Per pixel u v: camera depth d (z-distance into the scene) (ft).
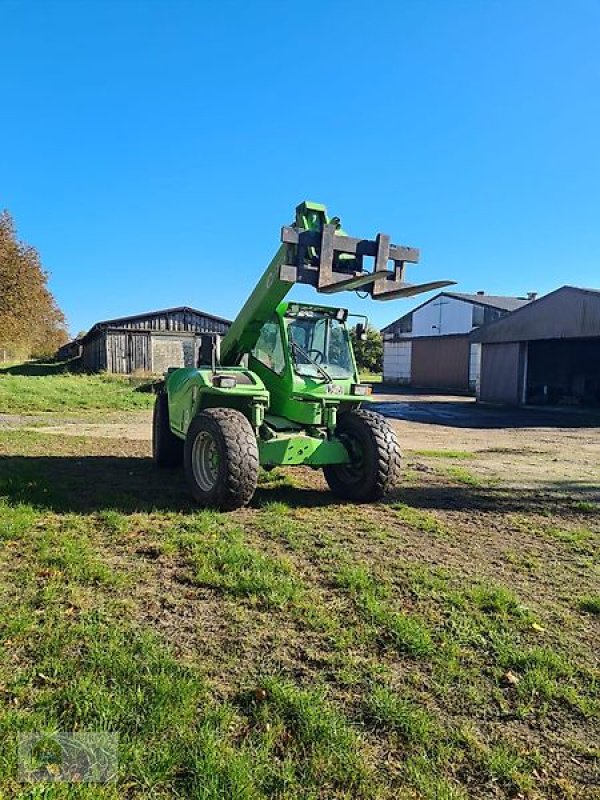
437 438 42.09
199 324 103.19
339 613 10.91
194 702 7.86
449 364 115.24
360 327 21.31
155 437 25.34
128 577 12.18
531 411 67.36
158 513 17.33
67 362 136.46
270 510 18.16
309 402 19.33
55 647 9.09
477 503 20.61
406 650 9.62
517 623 10.80
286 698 7.99
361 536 15.90
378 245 17.29
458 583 12.69
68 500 18.45
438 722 7.80
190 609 10.85
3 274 103.35
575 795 6.64
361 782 6.62
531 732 7.72
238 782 6.42
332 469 20.86
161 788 6.38
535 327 71.20
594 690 8.67
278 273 18.10
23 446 30.78
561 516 19.03
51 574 12.10
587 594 12.34
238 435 17.62
